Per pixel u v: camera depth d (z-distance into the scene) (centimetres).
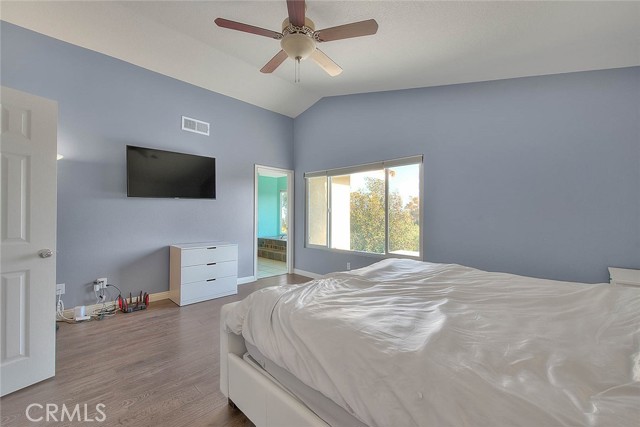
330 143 439
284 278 461
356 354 92
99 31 272
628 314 118
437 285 171
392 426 76
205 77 363
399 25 210
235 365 144
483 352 90
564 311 128
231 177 414
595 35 192
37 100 172
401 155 356
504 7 176
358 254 407
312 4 194
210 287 346
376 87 356
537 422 62
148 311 303
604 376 79
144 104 329
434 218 329
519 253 278
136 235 324
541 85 265
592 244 245
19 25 253
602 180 240
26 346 167
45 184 174
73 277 282
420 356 85
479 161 299
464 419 67
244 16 235
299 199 491
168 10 244
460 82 305
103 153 300
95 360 200
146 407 153
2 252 158
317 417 102
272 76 373
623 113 233
